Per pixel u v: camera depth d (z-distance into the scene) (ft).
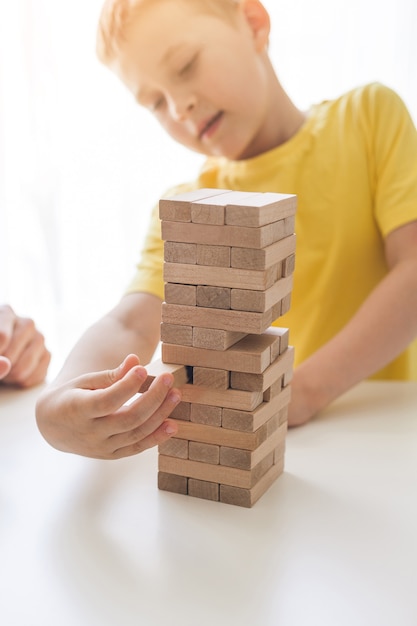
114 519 1.99
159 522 1.97
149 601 1.64
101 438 2.11
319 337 3.68
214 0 3.34
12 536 1.90
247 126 3.49
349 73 5.32
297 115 3.78
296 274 3.63
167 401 1.99
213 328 1.99
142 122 5.47
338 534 1.90
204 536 1.90
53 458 2.34
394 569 1.75
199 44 3.26
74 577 1.73
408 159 3.43
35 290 5.78
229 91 3.35
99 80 5.41
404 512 2.00
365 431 2.51
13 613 1.60
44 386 2.98
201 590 1.67
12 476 2.23
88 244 5.67
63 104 5.45
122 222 5.62
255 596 1.65
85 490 2.15
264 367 2.01
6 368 2.72
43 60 5.36
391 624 1.55
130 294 3.21
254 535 1.90
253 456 2.02
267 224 1.92
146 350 3.03
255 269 1.92
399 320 2.93
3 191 5.60
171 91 3.33
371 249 3.56
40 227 5.64
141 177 5.55
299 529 1.93
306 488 2.14
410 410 2.68
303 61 5.32
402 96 5.33
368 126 3.56
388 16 5.24
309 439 2.46
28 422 2.62
